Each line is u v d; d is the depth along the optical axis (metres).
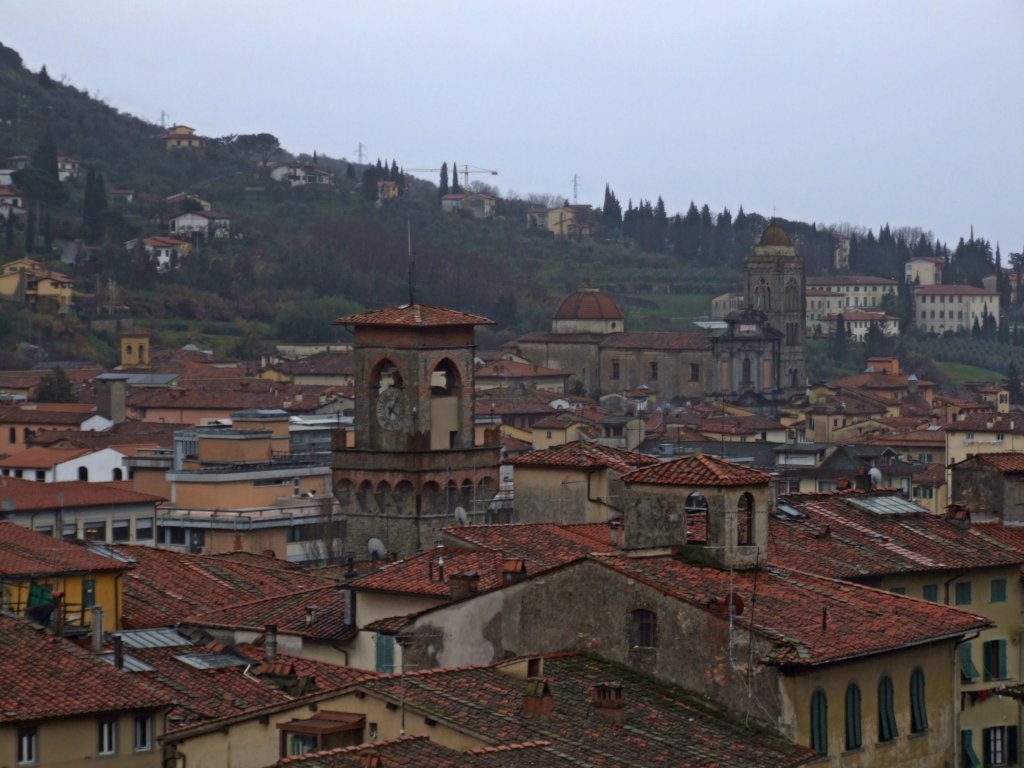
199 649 144.88
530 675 123.19
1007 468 188.38
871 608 136.00
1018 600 166.75
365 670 144.62
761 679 123.69
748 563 138.12
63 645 126.56
